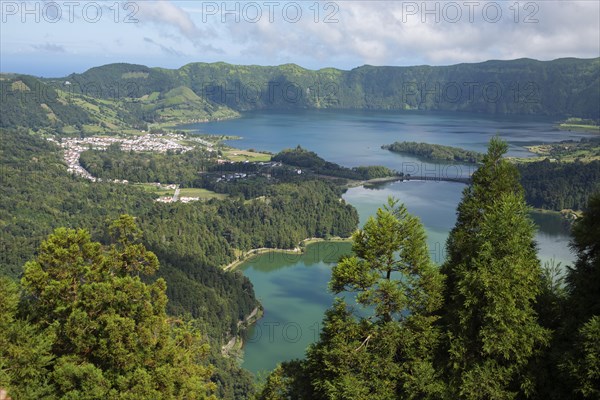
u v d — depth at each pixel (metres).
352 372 34.09
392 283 34.78
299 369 40.06
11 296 35.94
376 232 35.78
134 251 43.00
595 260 32.84
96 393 33.50
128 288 38.06
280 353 109.62
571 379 29.23
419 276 35.91
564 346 30.95
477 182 39.09
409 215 36.88
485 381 30.97
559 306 33.25
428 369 32.50
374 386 33.09
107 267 41.44
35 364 33.59
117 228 45.06
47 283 37.69
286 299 137.25
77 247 39.19
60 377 33.56
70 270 38.47
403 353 34.78
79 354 36.44
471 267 33.47
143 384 34.69
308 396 37.34
